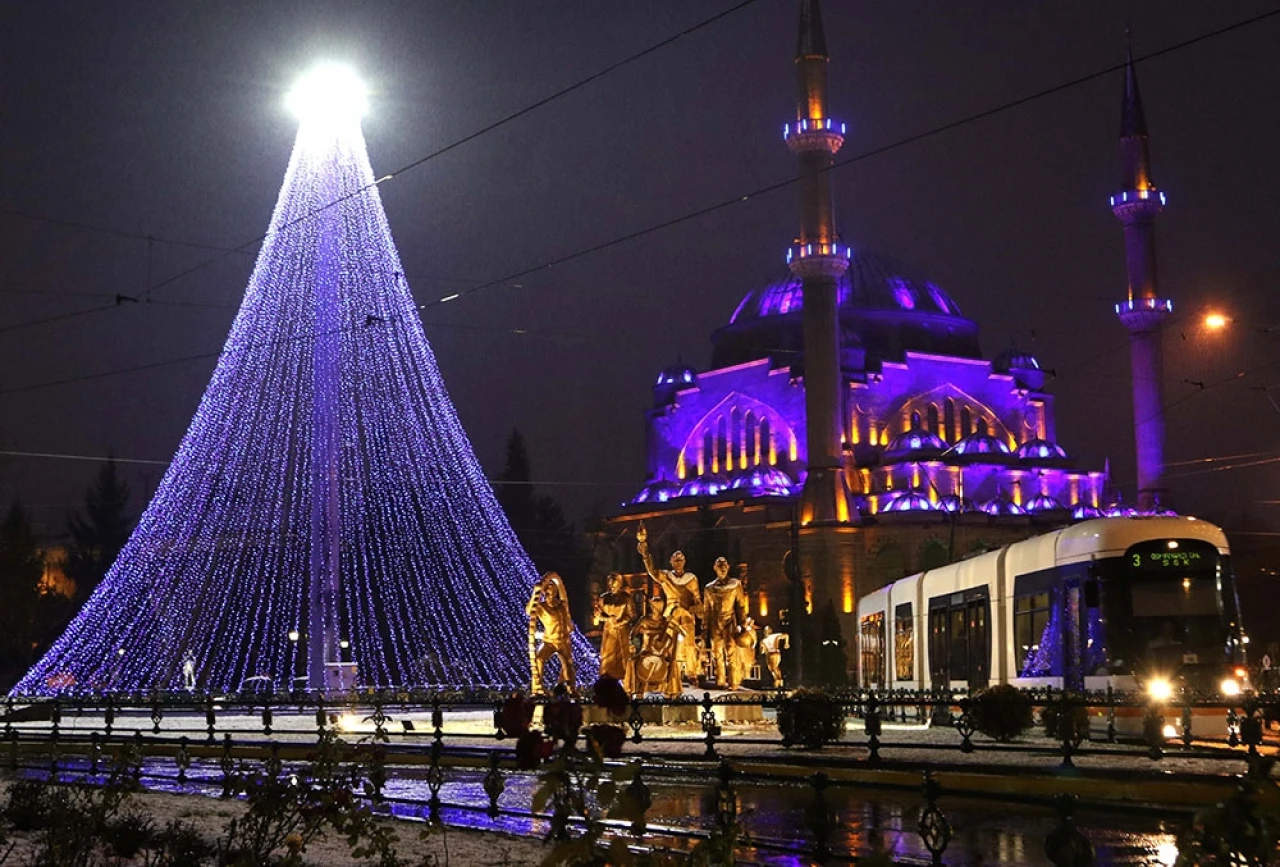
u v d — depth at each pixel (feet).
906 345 491.72
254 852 41.52
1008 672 121.70
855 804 73.36
